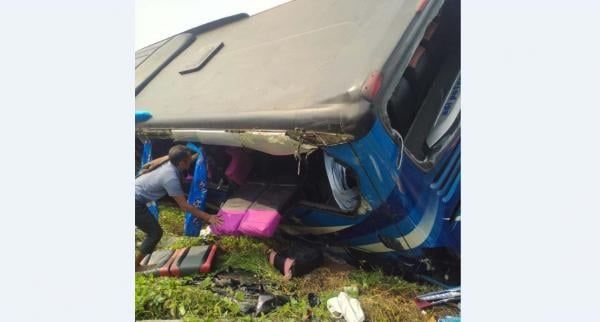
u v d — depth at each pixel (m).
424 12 2.88
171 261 3.65
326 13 3.66
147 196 3.59
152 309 3.03
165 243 4.05
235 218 3.42
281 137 2.82
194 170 3.95
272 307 3.06
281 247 3.85
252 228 3.27
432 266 3.31
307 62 3.20
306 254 3.49
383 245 3.32
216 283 3.39
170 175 3.49
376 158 2.67
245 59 3.90
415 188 2.91
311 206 3.36
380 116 2.58
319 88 2.82
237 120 3.10
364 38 2.99
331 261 3.70
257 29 4.30
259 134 2.93
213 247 3.78
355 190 3.06
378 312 3.02
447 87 3.24
